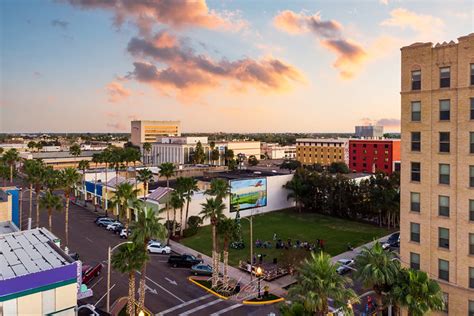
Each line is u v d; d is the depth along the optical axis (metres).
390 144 145.38
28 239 40.31
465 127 36.72
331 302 39.09
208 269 51.16
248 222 83.06
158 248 60.19
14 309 28.80
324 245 64.75
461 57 36.88
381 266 29.89
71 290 31.42
